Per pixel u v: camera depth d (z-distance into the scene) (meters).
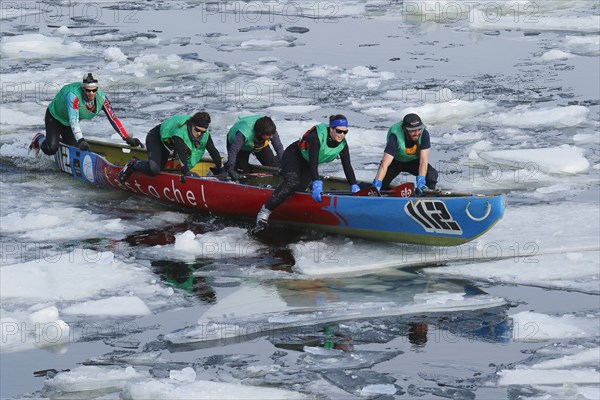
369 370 13.23
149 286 15.99
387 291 15.78
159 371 13.23
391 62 33.62
